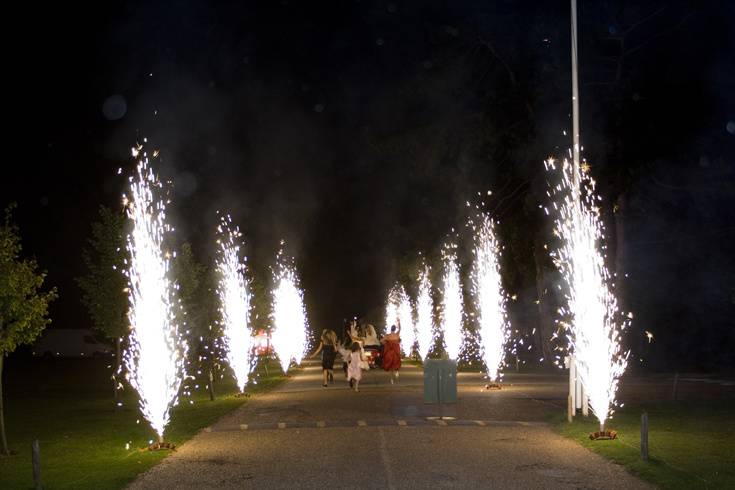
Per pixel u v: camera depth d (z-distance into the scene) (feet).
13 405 97.35
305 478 44.32
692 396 90.22
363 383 117.80
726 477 43.16
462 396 90.68
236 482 43.73
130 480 44.86
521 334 202.49
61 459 53.47
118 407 90.84
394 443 56.08
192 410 81.76
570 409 65.62
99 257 93.50
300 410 78.89
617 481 42.93
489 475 44.57
